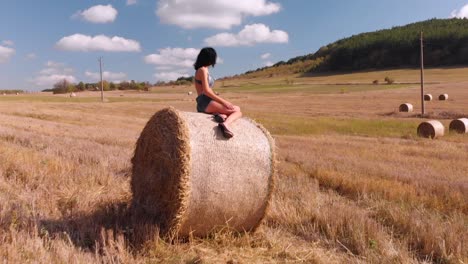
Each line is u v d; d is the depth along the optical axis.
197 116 6.22
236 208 6.15
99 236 5.54
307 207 7.24
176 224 5.89
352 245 5.98
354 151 14.73
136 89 116.25
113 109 42.69
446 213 7.62
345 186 9.26
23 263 4.60
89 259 4.86
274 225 6.84
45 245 5.15
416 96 56.34
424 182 9.46
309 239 6.19
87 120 28.41
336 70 150.50
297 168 10.99
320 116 34.72
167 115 6.23
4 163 9.48
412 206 7.80
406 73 114.19
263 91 88.25
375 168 11.09
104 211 6.58
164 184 6.14
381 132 23.41
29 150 11.67
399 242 6.02
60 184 8.20
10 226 5.40
